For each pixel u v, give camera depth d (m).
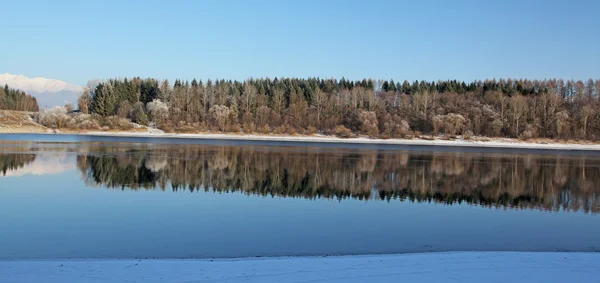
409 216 25.00
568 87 140.00
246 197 29.53
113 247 17.77
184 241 18.81
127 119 116.50
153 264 13.84
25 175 37.06
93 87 139.62
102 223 21.81
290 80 150.00
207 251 17.39
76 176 36.94
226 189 32.50
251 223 22.38
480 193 33.69
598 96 131.62
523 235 21.30
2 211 24.12
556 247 19.38
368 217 24.42
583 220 24.89
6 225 21.14
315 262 14.31
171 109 120.94
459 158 62.06
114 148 64.75
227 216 23.84
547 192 34.78
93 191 30.50
